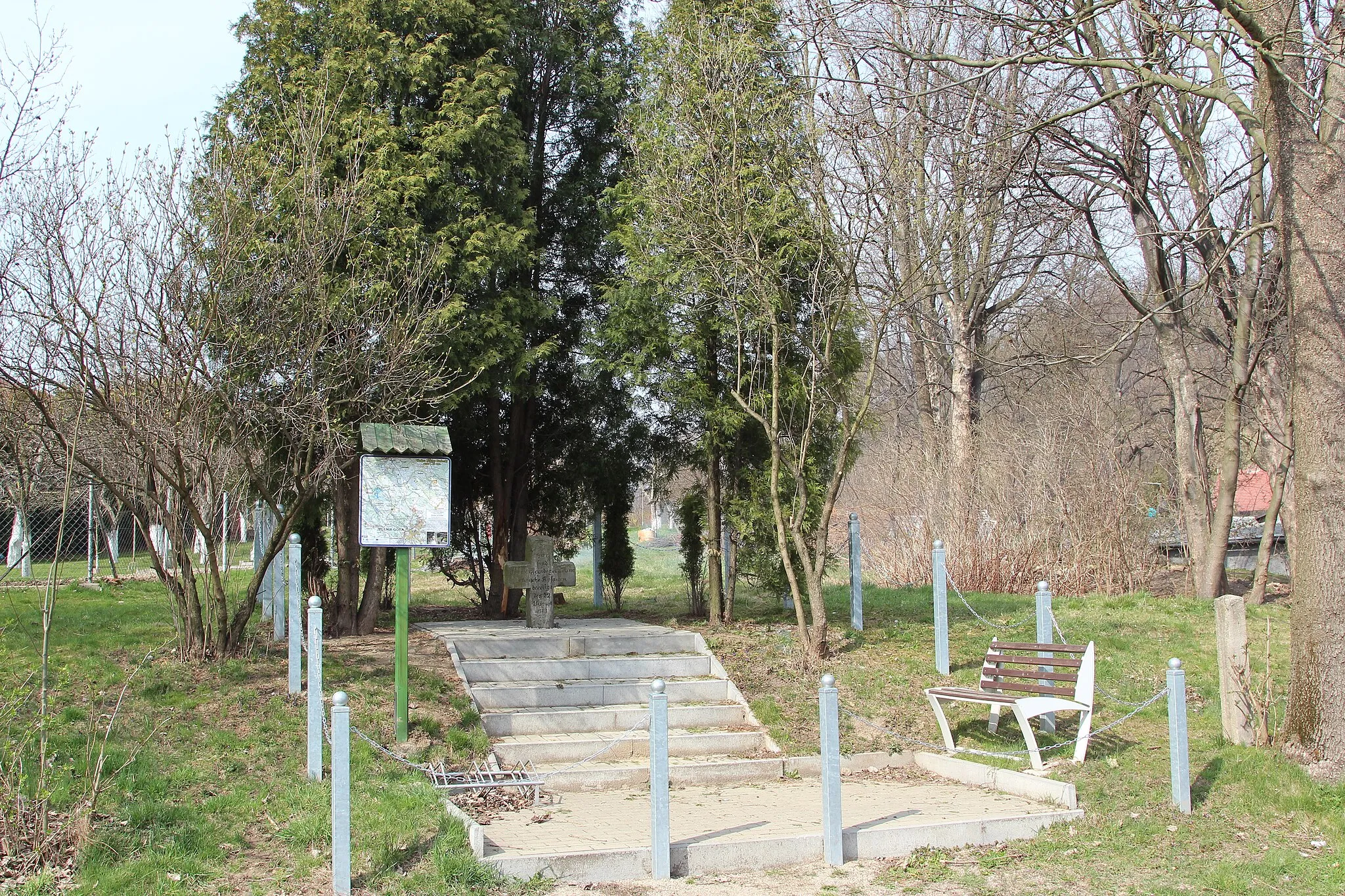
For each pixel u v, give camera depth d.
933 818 7.36
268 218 9.73
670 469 14.78
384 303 10.67
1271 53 8.05
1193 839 7.14
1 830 5.93
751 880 6.42
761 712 9.94
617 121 13.87
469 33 12.84
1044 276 24.41
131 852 6.12
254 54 12.05
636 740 9.16
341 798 5.88
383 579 12.70
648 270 12.16
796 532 11.46
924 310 18.84
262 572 10.05
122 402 8.84
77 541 16.28
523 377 13.30
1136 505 17.84
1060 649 9.05
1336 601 8.19
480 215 11.98
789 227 11.46
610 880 6.34
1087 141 15.31
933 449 22.98
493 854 6.37
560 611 15.38
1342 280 8.19
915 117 12.00
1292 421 8.61
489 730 9.35
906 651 11.71
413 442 8.91
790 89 11.71
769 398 12.21
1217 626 9.34
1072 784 8.00
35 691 8.34
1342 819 7.36
